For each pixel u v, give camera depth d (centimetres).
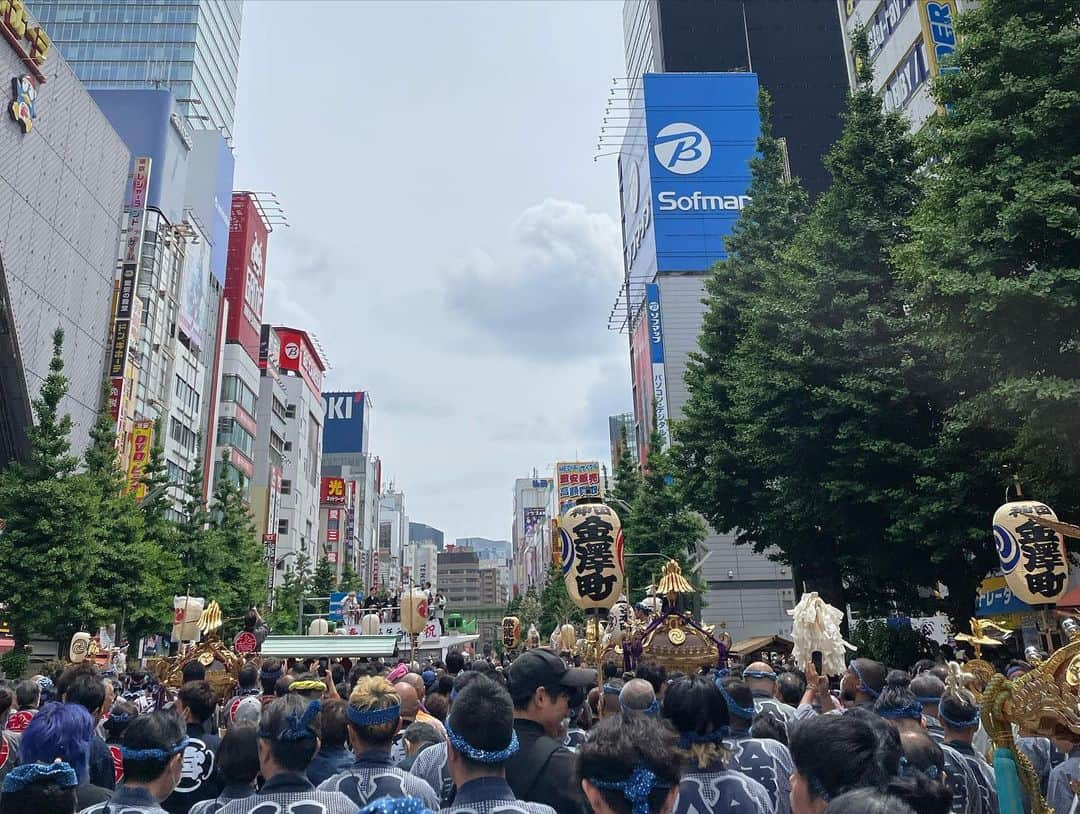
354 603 5772
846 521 1975
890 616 2661
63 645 2855
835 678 1135
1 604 2708
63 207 4038
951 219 1561
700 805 410
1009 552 1126
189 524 3988
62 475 2836
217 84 9431
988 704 441
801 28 7556
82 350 4222
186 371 5709
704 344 2755
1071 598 1567
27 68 3712
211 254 6500
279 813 397
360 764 449
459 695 361
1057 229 1340
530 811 340
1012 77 1430
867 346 1898
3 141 3541
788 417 2030
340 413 14625
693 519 3659
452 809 344
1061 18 1457
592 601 1244
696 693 427
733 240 2777
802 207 2731
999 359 1458
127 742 414
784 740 529
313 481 10000
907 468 1873
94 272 4378
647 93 6544
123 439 4406
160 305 5078
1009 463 1648
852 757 319
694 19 7500
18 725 750
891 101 3225
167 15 8775
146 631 3200
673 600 1145
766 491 2273
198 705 596
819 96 7369
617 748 298
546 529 12938
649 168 6391
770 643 2862
